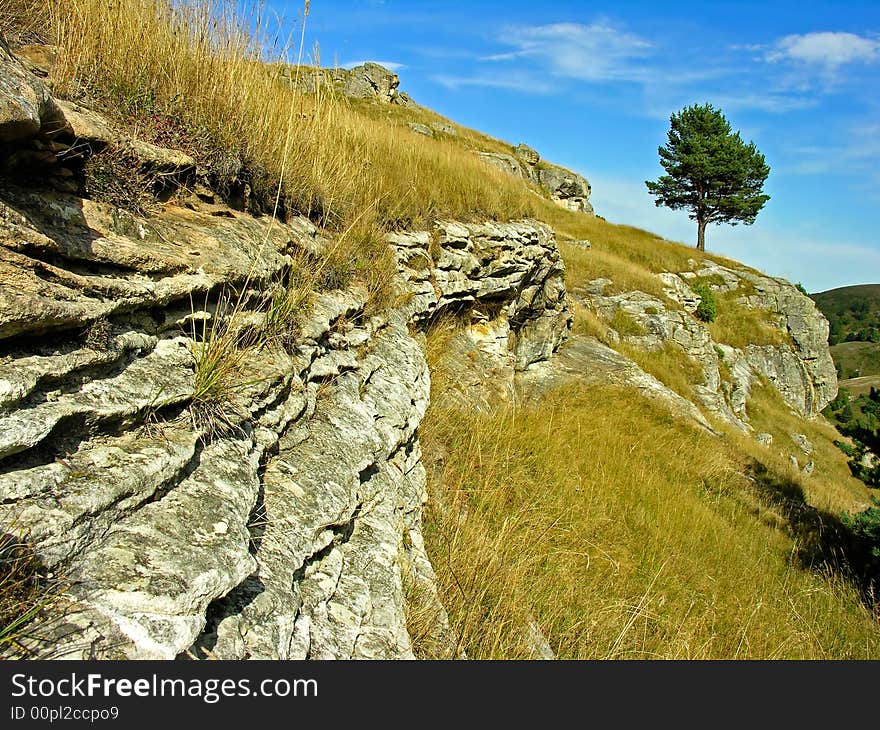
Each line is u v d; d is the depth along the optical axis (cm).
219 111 456
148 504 229
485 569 456
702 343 2311
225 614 226
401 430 484
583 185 4334
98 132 319
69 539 192
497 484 653
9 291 211
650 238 3534
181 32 460
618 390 1280
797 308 3231
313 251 507
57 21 378
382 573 338
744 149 4334
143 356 282
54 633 171
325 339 471
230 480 270
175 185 392
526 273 1112
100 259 273
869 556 895
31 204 268
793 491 1270
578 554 613
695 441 1240
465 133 4234
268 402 336
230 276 348
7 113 232
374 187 774
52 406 216
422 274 833
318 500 319
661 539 768
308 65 586
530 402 1041
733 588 732
